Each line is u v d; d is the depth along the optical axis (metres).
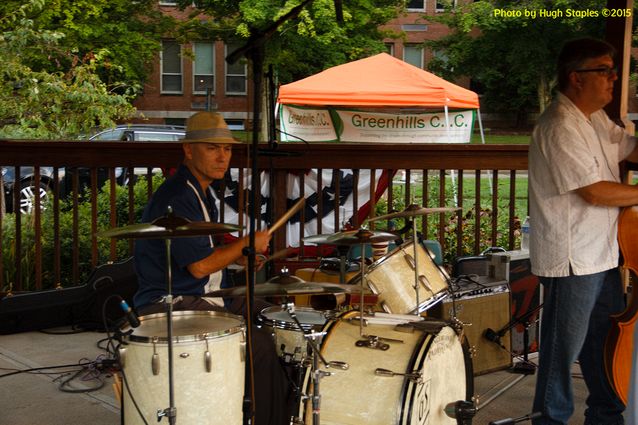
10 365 4.75
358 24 18.30
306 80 10.66
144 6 16.67
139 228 2.66
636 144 3.57
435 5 29.03
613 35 4.83
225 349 2.78
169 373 2.68
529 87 25.67
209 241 3.36
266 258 3.41
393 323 3.10
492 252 5.20
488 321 4.64
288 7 16.56
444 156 5.91
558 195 3.29
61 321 5.60
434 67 24.34
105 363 3.13
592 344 3.58
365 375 2.90
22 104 9.01
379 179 6.32
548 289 3.41
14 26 9.40
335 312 3.42
